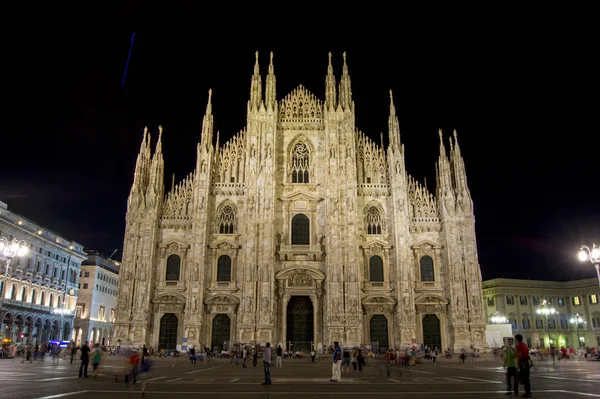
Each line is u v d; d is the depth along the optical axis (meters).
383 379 33.62
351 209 74.88
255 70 81.88
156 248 74.44
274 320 71.81
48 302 103.25
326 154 77.56
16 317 90.56
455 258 73.75
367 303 73.19
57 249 107.25
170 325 72.25
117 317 69.88
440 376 36.81
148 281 71.44
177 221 75.62
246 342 69.31
